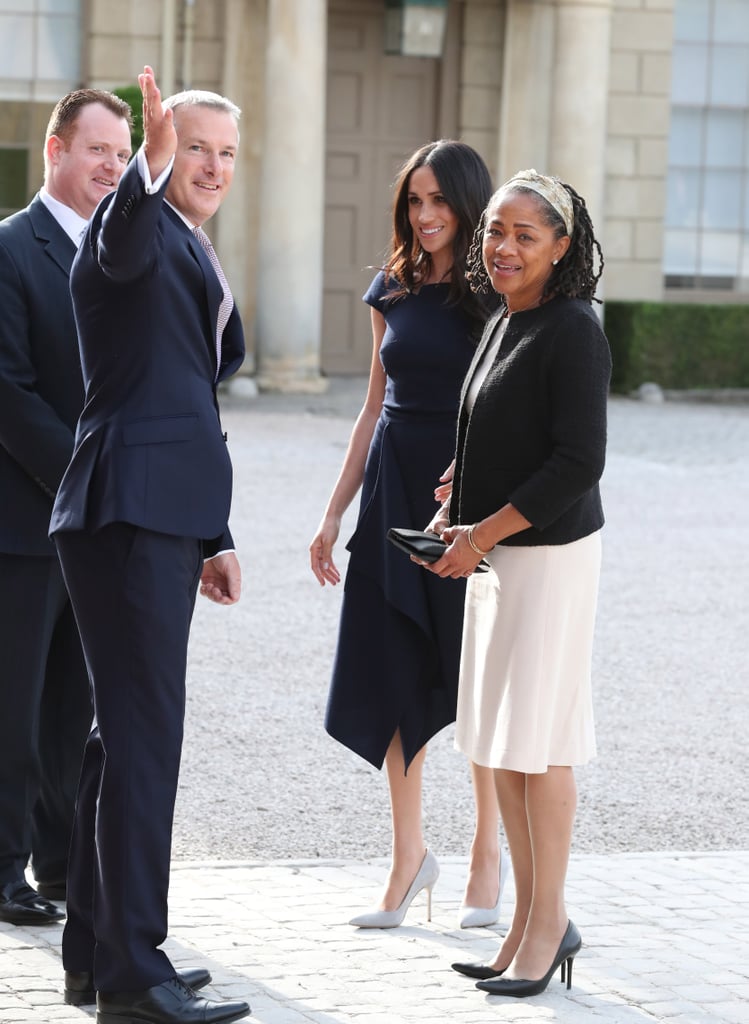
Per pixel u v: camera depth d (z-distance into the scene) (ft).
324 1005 42.22
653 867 56.03
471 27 207.82
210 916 49.08
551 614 43.27
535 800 44.09
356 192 211.61
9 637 48.39
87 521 40.88
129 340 41.29
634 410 197.67
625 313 211.20
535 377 42.63
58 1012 41.52
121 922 40.34
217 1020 40.19
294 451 152.15
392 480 51.19
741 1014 42.65
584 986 44.45
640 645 90.94
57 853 50.03
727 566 112.98
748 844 60.54
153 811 40.75
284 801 63.00
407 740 50.06
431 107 211.61
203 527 41.50
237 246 199.72
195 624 91.50
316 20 186.70
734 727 76.33
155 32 193.98
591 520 43.93
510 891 53.83
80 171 48.62
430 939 48.19
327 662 84.38
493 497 43.70
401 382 51.47
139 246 39.27
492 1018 41.70
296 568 105.70
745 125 221.05
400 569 50.62
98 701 41.32
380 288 52.65
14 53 193.36
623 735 74.33
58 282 48.39
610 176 214.90
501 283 43.01
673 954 47.19
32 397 47.47
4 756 48.29
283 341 192.34
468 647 45.68
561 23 201.05
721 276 222.89
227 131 43.52
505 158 208.33
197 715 74.13
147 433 40.98
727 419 192.65
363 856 57.06
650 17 213.46
